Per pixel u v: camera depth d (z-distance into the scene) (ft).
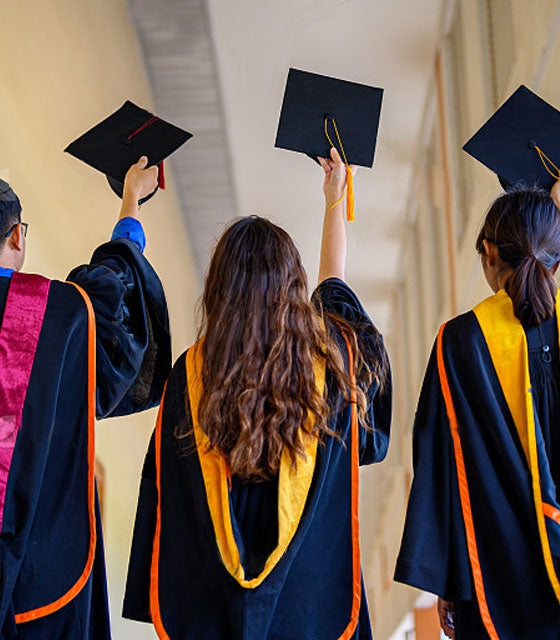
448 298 35.40
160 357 10.93
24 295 9.68
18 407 9.21
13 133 21.86
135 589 9.66
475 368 10.18
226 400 9.43
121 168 13.62
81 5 28.02
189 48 36.24
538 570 9.71
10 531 8.90
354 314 10.50
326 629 9.14
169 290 40.63
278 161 40.96
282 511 9.20
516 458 9.85
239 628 8.89
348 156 13.79
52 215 25.12
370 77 36.78
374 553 57.72
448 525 10.07
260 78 37.09
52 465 9.29
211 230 46.03
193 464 9.51
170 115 39.42
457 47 33.24
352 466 9.62
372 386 10.14
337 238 11.92
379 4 33.65
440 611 10.70
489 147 12.95
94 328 9.75
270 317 9.66
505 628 9.66
